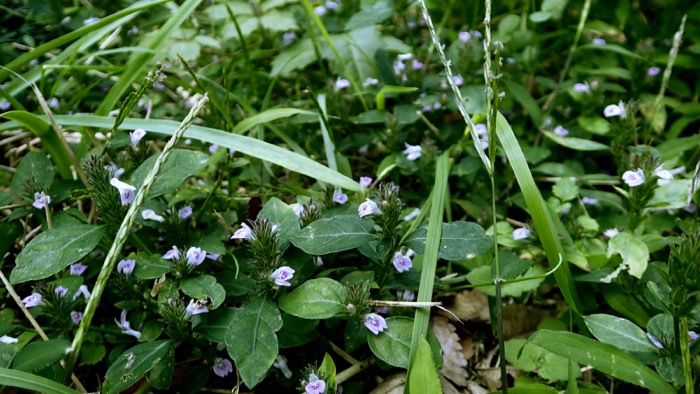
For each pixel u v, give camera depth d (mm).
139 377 385
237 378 419
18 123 478
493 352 468
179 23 519
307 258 421
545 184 572
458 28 747
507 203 549
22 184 465
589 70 612
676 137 583
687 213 522
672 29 676
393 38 620
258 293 412
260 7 608
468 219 558
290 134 590
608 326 398
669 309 384
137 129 459
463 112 390
